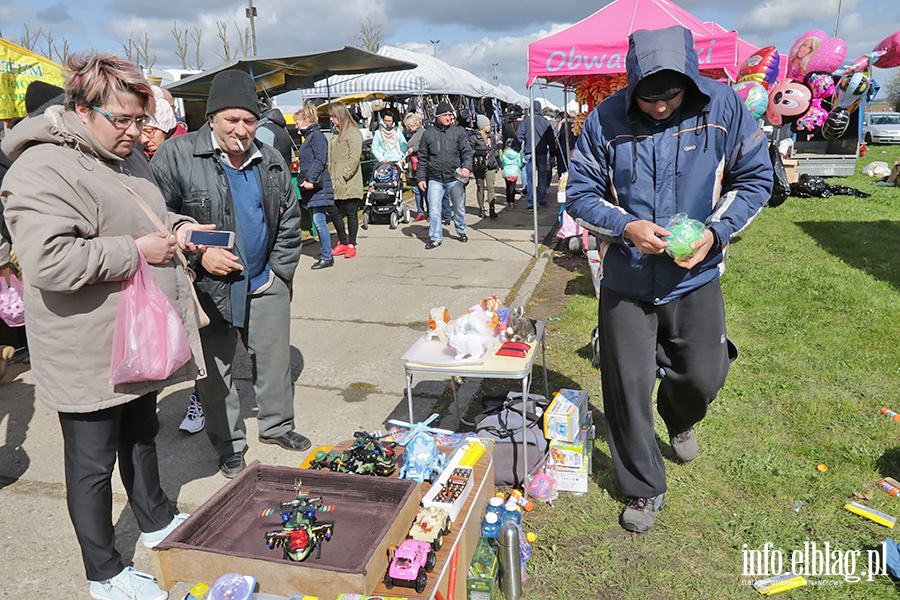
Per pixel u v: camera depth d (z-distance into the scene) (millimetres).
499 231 9641
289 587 1712
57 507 3055
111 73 1959
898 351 4477
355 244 8336
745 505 2857
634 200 2432
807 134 13836
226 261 2734
